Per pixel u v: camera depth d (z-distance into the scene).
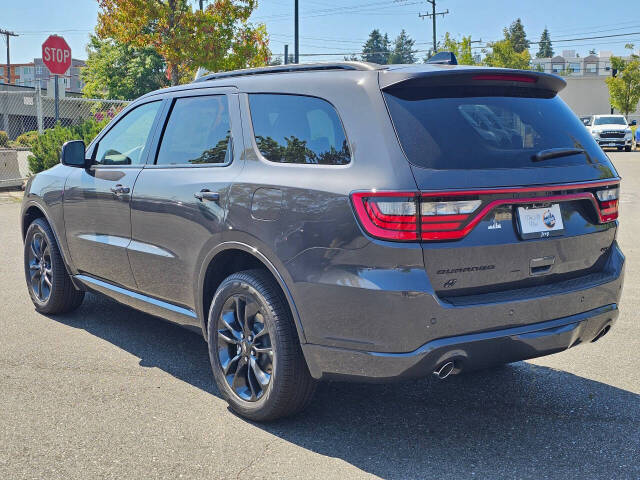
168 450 3.34
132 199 4.45
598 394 4.10
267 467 3.19
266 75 3.91
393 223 3.00
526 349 3.26
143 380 4.27
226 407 3.88
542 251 3.34
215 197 3.78
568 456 3.31
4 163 15.38
